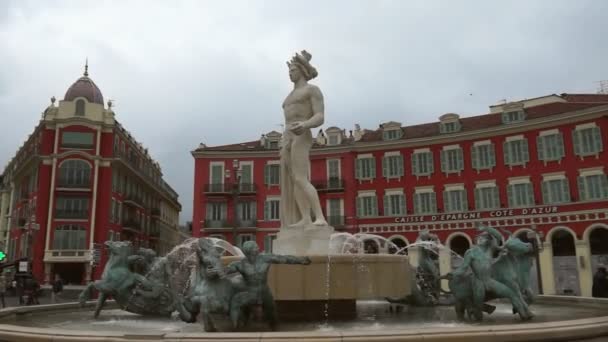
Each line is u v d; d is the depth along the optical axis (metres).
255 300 6.80
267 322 7.23
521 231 37.47
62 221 45.50
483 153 40.88
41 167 46.62
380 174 44.28
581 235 35.72
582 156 36.59
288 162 10.06
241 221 45.53
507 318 8.16
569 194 36.75
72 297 30.11
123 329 7.40
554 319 7.87
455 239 41.28
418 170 43.00
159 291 9.21
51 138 47.59
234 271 6.84
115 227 49.75
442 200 41.75
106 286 9.15
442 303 10.59
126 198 53.09
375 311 9.71
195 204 46.47
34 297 25.45
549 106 40.59
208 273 6.61
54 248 44.84
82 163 47.03
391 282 8.42
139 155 59.84
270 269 8.09
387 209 43.41
